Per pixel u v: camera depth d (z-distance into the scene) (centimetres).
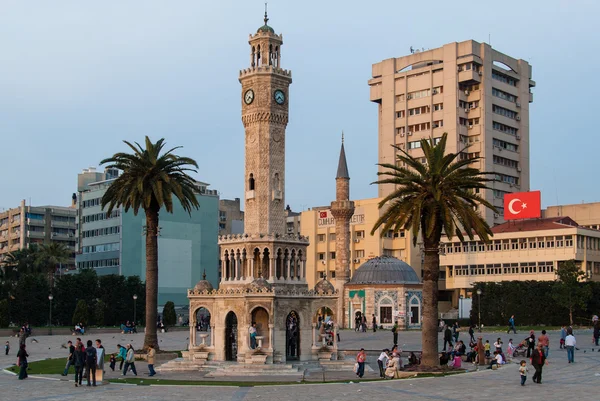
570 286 13888
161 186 8931
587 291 13825
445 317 17962
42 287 16225
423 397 5088
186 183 9544
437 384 5859
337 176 16888
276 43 8900
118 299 17312
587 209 19938
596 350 8988
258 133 8638
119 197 9150
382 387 5769
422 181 6981
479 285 15238
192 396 5375
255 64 8862
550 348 9356
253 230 8556
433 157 6988
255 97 8662
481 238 6956
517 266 17250
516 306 14662
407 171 7075
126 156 9081
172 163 9306
